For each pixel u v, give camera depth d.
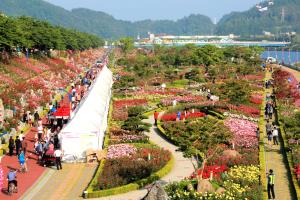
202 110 81.81
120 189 40.03
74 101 81.75
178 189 38.47
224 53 184.50
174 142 59.38
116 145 56.31
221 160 48.09
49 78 107.94
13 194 40.12
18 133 62.03
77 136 51.66
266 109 76.06
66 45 190.75
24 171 46.81
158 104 89.12
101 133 55.62
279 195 39.62
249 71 139.12
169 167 47.03
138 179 43.19
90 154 51.03
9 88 79.25
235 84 88.44
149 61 168.75
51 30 147.00
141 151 53.28
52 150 50.31
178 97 96.44
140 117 72.69
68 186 42.56
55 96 91.69
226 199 36.69
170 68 163.25
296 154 51.09
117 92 102.12
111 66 173.88
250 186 40.81
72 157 51.50
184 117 74.31
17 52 118.62
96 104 64.69
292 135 58.91
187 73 131.00
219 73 135.25
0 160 47.97
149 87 112.19
